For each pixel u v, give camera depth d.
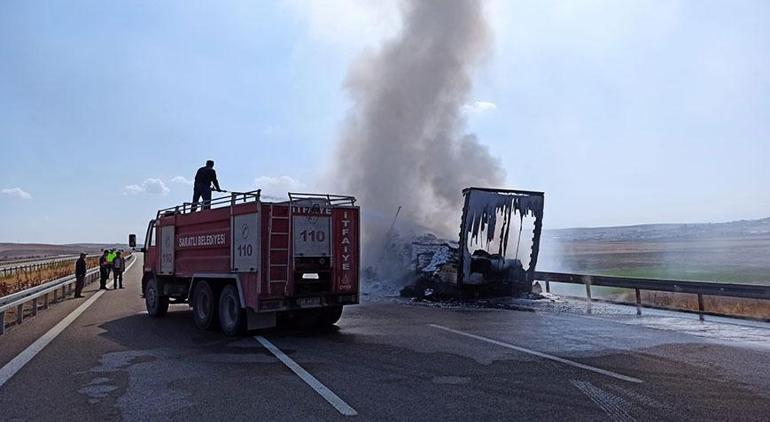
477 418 5.52
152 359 8.58
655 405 5.93
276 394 6.47
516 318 13.29
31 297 13.34
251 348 9.50
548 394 6.38
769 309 13.95
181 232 12.99
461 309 15.39
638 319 13.02
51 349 9.45
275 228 10.40
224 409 5.89
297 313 11.58
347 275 11.21
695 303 15.88
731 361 8.16
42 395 6.51
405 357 8.57
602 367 7.78
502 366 7.87
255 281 10.23
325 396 6.36
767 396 6.28
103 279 23.81
